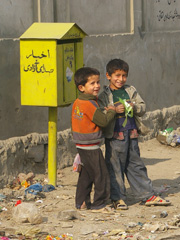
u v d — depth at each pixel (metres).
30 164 7.42
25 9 7.31
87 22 8.60
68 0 8.06
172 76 10.76
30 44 6.49
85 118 5.66
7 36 7.08
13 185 6.90
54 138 6.81
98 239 5.01
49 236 4.97
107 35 8.95
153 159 8.66
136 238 4.97
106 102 5.84
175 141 9.57
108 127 5.79
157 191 6.56
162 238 5.02
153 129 10.08
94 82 5.68
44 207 6.04
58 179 7.41
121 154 5.86
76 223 5.45
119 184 5.91
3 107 7.02
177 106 10.92
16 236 5.05
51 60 6.41
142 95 9.88
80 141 5.73
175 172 7.80
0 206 6.04
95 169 5.73
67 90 6.68
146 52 9.93
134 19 9.57
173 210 5.93
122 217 5.67
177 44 10.84
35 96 6.56
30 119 7.46
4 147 6.96
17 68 7.21
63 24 6.61
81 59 7.00
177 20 10.88
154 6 10.10
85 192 5.92
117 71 5.82
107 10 9.05
